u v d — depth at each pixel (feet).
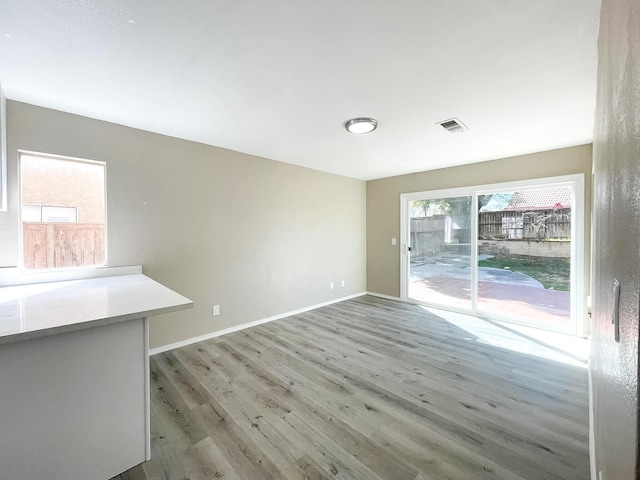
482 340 10.65
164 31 4.84
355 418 6.29
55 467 4.45
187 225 10.28
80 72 6.03
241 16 4.51
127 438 5.05
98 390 4.80
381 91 6.87
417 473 4.88
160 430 5.95
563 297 11.51
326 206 15.71
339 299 16.57
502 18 4.55
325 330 11.78
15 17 4.47
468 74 6.15
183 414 6.43
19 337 3.81
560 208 11.59
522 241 12.53
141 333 5.24
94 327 4.73
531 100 7.30
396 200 16.71
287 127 9.08
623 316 1.52
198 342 10.51
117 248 8.79
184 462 5.16
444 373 8.21
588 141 10.48
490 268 13.42
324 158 12.82
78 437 4.63
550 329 11.64
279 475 4.87
